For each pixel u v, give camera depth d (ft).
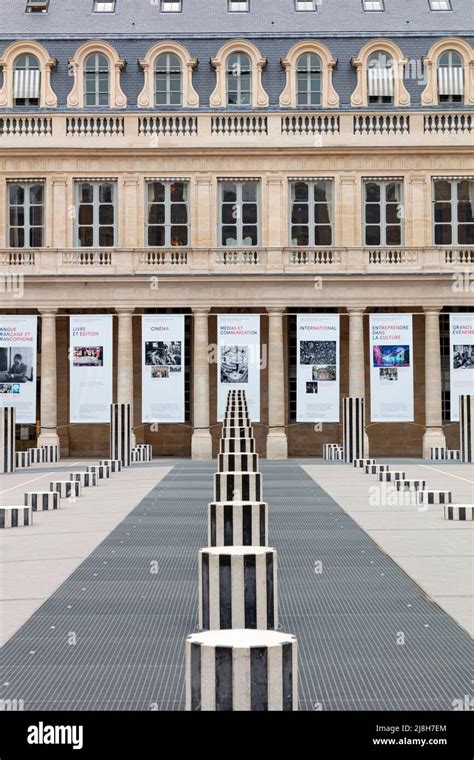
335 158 199.21
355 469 159.74
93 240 200.44
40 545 79.25
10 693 42.11
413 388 200.75
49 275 195.00
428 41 204.03
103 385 192.54
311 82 202.39
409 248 196.03
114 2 211.20
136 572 67.46
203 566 51.83
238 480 88.48
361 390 196.13
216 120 199.41
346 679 43.57
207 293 196.03
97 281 195.62
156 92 202.39
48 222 199.00
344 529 86.94
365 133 198.70
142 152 198.59
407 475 147.23
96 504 107.86
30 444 207.41
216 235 200.03
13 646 49.21
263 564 51.01
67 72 202.49
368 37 204.54
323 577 65.26
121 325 196.54
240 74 202.39
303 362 192.75
